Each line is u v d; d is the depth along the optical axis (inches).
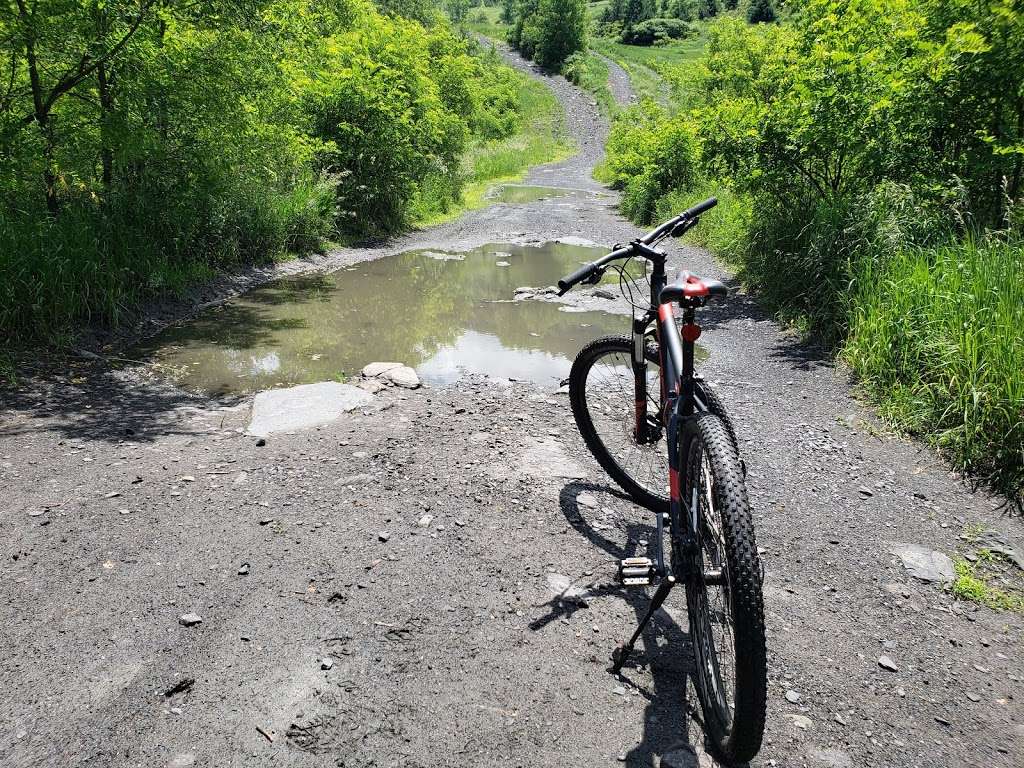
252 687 94.2
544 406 201.5
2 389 203.9
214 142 334.6
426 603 113.2
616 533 137.1
